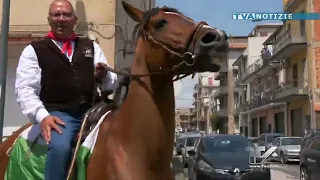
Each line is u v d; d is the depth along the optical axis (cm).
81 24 1200
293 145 2534
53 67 354
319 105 3256
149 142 312
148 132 312
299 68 3541
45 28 1206
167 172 320
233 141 1274
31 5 1212
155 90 317
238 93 6144
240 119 6025
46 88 355
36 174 337
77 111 360
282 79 4122
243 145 1252
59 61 356
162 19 314
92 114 352
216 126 7262
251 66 5209
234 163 1138
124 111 327
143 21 324
